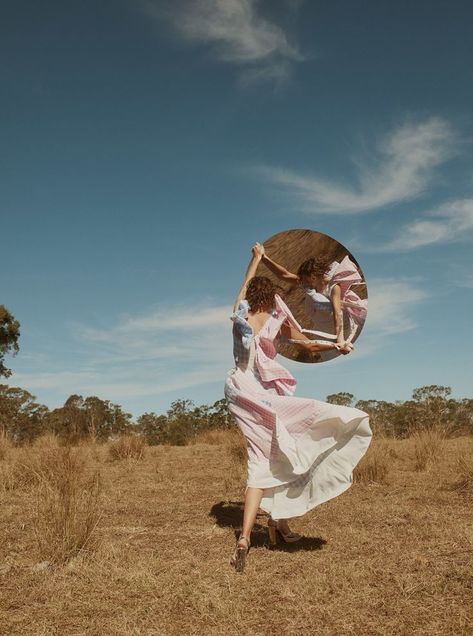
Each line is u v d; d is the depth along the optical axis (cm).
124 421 2155
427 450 1003
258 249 510
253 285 487
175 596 358
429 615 318
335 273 511
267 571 409
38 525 471
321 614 327
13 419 2427
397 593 352
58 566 422
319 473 453
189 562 431
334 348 502
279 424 447
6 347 3638
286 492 452
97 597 361
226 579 389
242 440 1080
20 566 425
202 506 655
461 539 468
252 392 463
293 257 520
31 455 888
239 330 473
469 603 330
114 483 814
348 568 402
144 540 504
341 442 454
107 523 568
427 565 403
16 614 336
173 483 819
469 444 1184
